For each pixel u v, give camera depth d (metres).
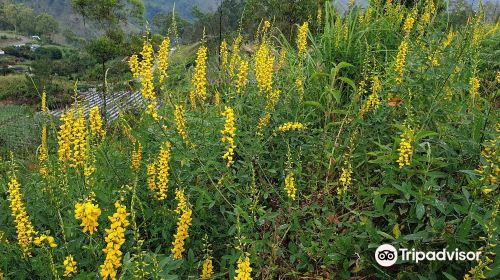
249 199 3.49
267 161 4.31
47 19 119.19
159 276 2.86
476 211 3.06
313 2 11.53
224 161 3.97
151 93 4.02
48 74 40.19
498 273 2.73
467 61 5.04
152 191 3.88
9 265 3.45
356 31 6.39
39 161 4.70
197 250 3.63
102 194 3.63
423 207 3.12
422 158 3.41
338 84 5.72
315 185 3.91
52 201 3.65
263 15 11.52
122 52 21.22
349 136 4.38
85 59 52.25
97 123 4.38
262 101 4.73
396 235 3.09
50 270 3.23
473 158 3.62
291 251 3.48
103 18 22.81
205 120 4.31
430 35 5.80
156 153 4.22
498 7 7.01
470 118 4.16
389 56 5.95
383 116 4.60
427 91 4.54
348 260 3.40
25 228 3.30
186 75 4.96
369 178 4.10
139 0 23.80
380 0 7.02
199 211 3.71
